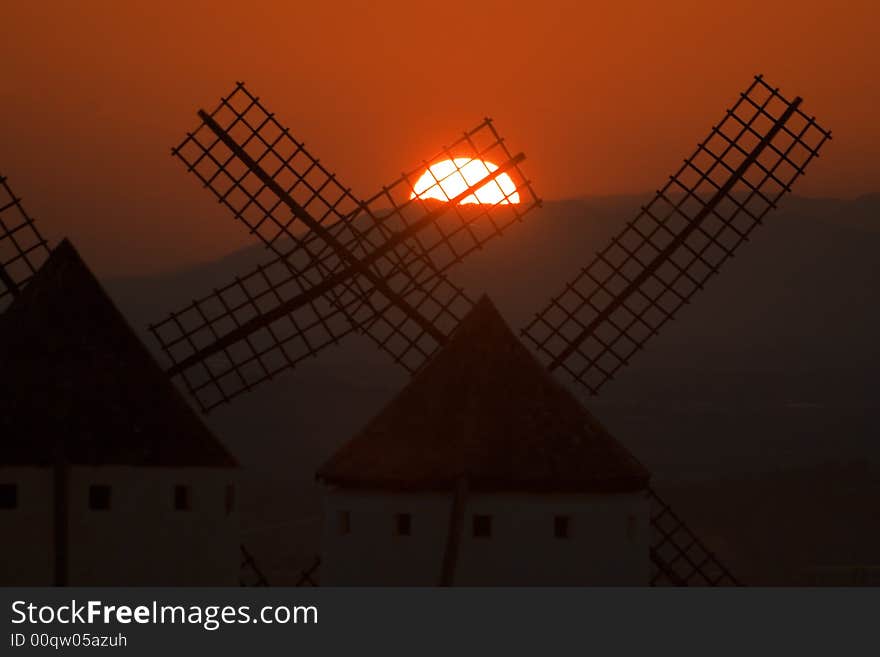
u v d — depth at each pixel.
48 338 112.25
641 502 112.38
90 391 110.88
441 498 109.75
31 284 116.31
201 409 131.38
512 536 109.50
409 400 114.31
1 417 108.56
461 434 111.62
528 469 110.12
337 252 133.50
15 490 106.94
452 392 113.94
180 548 110.38
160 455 110.12
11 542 106.44
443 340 132.00
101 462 108.44
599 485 110.69
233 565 114.06
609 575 110.56
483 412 112.81
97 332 113.44
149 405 111.94
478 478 109.62
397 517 110.25
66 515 106.81
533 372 115.25
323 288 132.88
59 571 105.75
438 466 110.25
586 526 110.12
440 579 108.88
